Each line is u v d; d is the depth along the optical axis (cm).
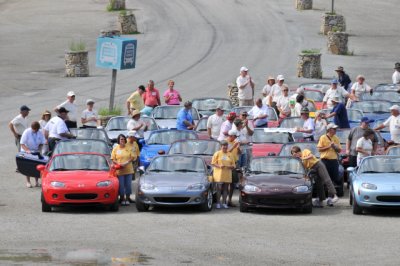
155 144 6706
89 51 13825
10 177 6612
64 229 4584
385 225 4816
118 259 3794
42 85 11681
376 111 8294
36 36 14938
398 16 17412
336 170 5756
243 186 5300
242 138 6209
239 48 14250
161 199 5228
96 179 5234
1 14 17000
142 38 14975
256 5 17700
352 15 17312
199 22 16150
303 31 15462
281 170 5500
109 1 17200
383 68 12962
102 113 8425
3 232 4469
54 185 5169
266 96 8581
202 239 4331
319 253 4009
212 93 11212
